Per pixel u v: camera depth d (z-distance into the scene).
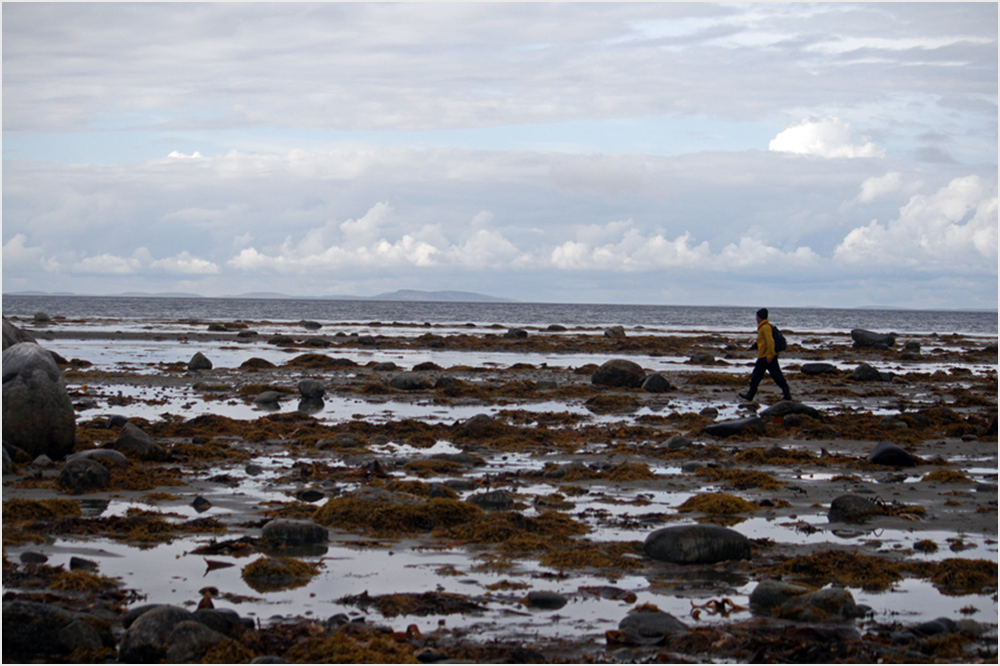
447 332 66.31
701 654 5.61
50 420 12.19
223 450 13.37
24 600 6.07
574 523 8.98
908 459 13.04
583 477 11.80
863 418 17.97
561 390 24.23
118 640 5.74
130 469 11.29
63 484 10.38
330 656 5.30
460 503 9.20
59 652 5.49
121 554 7.73
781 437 15.82
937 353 47.00
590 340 53.44
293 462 12.77
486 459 13.38
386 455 13.51
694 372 32.28
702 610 6.49
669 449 14.11
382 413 19.14
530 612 6.38
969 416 18.64
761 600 6.65
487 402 21.67
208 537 8.37
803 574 7.42
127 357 34.34
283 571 7.12
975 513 9.84
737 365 36.22
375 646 5.43
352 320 96.50
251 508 9.66
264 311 126.44
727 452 14.01
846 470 12.70
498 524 8.55
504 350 44.47
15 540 8.02
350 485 11.05
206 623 5.73
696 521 9.34
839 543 8.48
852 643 5.73
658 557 7.82
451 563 7.65
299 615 6.22
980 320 159.00
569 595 6.79
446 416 18.70
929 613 6.51
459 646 5.62
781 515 9.70
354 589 6.86
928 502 10.41
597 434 15.95
